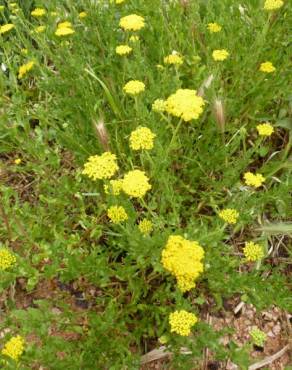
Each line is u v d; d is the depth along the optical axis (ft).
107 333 1.34
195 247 1.13
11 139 1.74
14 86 1.86
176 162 1.66
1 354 1.14
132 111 1.65
